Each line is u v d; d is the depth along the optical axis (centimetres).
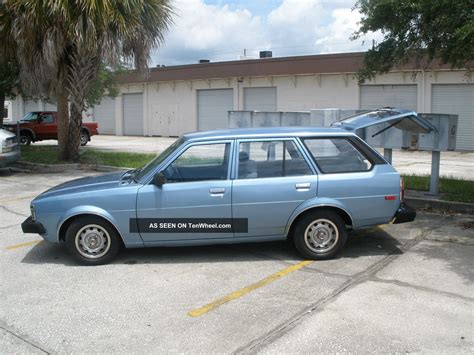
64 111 1552
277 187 574
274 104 2939
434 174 894
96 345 389
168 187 570
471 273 539
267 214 576
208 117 3272
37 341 397
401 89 2447
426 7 789
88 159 1580
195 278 535
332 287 503
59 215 572
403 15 838
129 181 595
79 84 1473
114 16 1297
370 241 667
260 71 2902
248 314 441
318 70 2659
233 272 553
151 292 496
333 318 430
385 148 921
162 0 1429
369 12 909
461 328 409
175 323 425
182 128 3406
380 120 670
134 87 3647
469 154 2172
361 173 588
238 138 585
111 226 579
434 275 535
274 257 605
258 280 527
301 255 593
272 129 613
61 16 1258
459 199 854
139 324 425
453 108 2317
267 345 385
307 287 504
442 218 789
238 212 574
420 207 853
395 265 569
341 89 2634
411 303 460
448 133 859
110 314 446
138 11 1340
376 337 395
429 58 909
